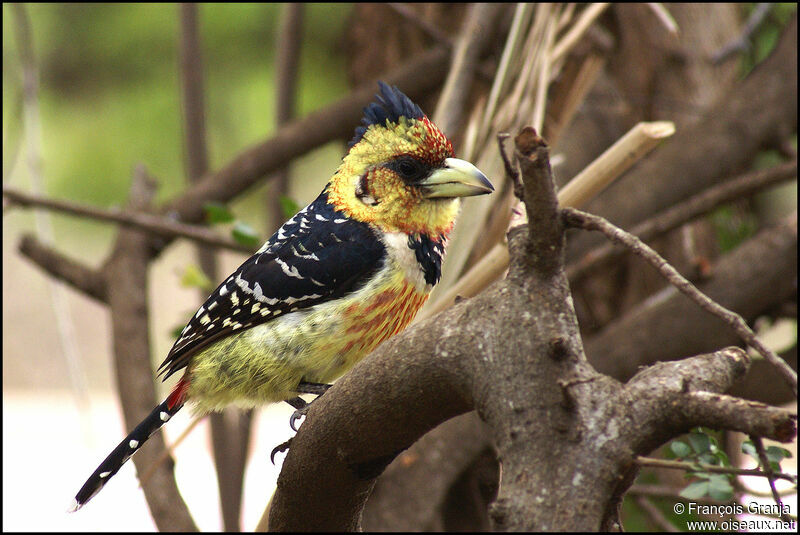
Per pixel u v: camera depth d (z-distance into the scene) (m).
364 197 6.45
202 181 10.03
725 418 2.96
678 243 9.31
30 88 9.95
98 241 18.03
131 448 6.54
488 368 3.36
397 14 10.46
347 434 4.27
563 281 3.37
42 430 21.38
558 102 7.33
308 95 13.48
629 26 9.66
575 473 3.03
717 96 9.65
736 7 10.27
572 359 3.21
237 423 9.59
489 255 5.88
